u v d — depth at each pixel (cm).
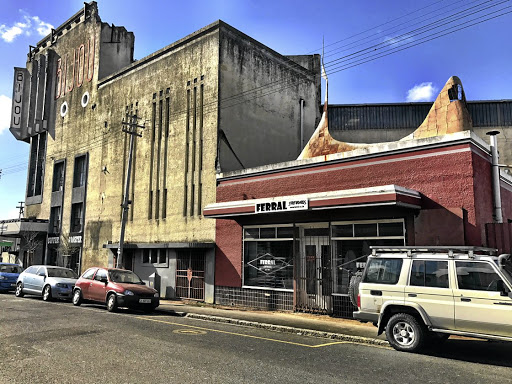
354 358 774
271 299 1532
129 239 2264
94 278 1582
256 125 2103
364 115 2502
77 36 3153
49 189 3162
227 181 1789
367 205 1170
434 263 840
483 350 860
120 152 2480
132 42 3033
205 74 2002
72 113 3048
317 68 2605
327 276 1373
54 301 1773
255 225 1631
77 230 2825
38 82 3419
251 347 852
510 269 792
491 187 1268
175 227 2002
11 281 2141
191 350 799
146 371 638
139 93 2392
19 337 905
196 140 1977
